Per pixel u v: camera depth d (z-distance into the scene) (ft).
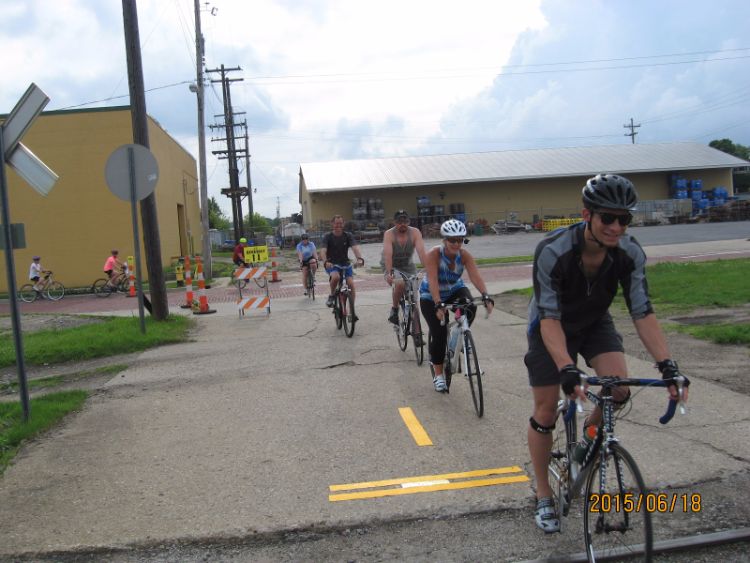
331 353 27.99
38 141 83.71
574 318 10.77
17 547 11.90
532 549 11.12
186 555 11.52
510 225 156.25
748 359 22.59
